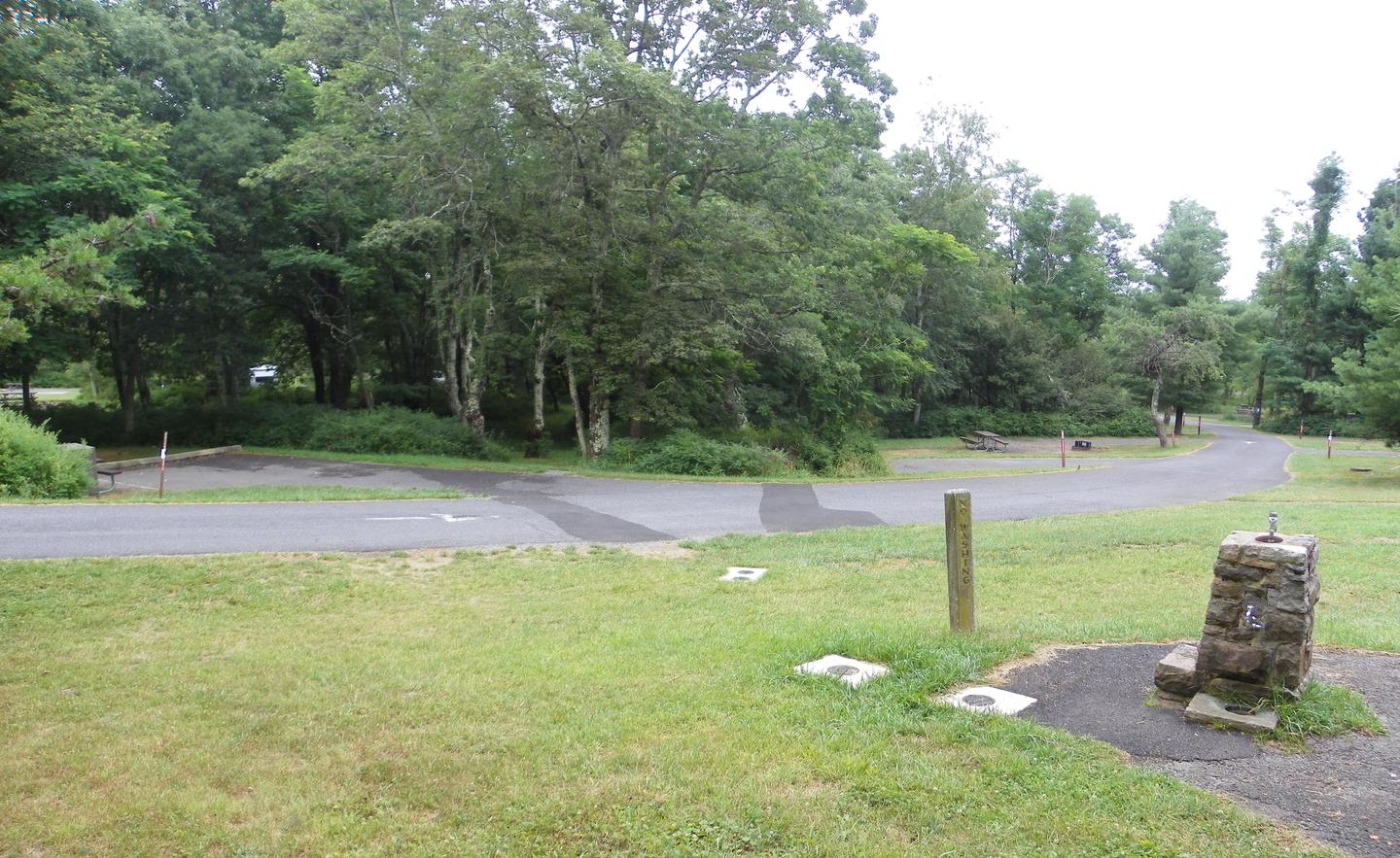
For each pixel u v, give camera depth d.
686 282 24.47
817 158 25.58
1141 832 3.84
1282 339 60.47
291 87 29.97
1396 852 3.65
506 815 4.11
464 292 28.95
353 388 43.09
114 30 25.73
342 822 4.07
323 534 12.39
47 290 7.95
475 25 22.86
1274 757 4.60
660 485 20.42
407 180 24.72
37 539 11.11
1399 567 10.93
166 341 29.88
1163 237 69.56
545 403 43.69
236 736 5.14
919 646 6.48
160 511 13.81
